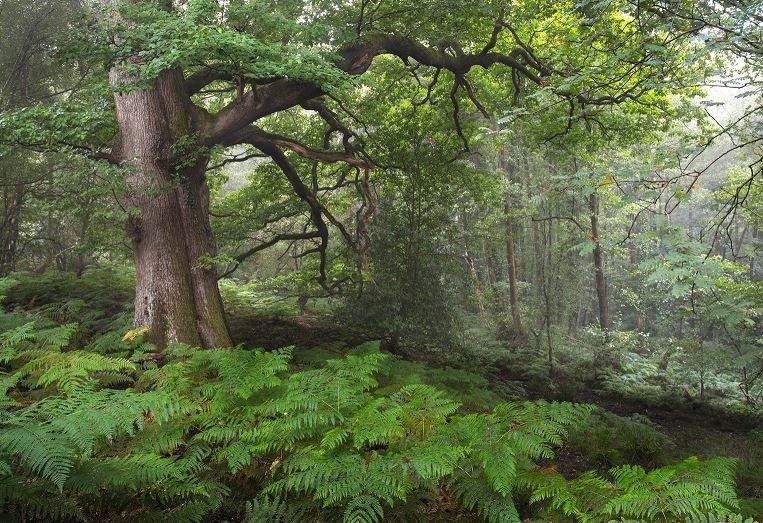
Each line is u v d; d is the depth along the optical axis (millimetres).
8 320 6316
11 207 12516
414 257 11414
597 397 13023
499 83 12859
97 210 6312
